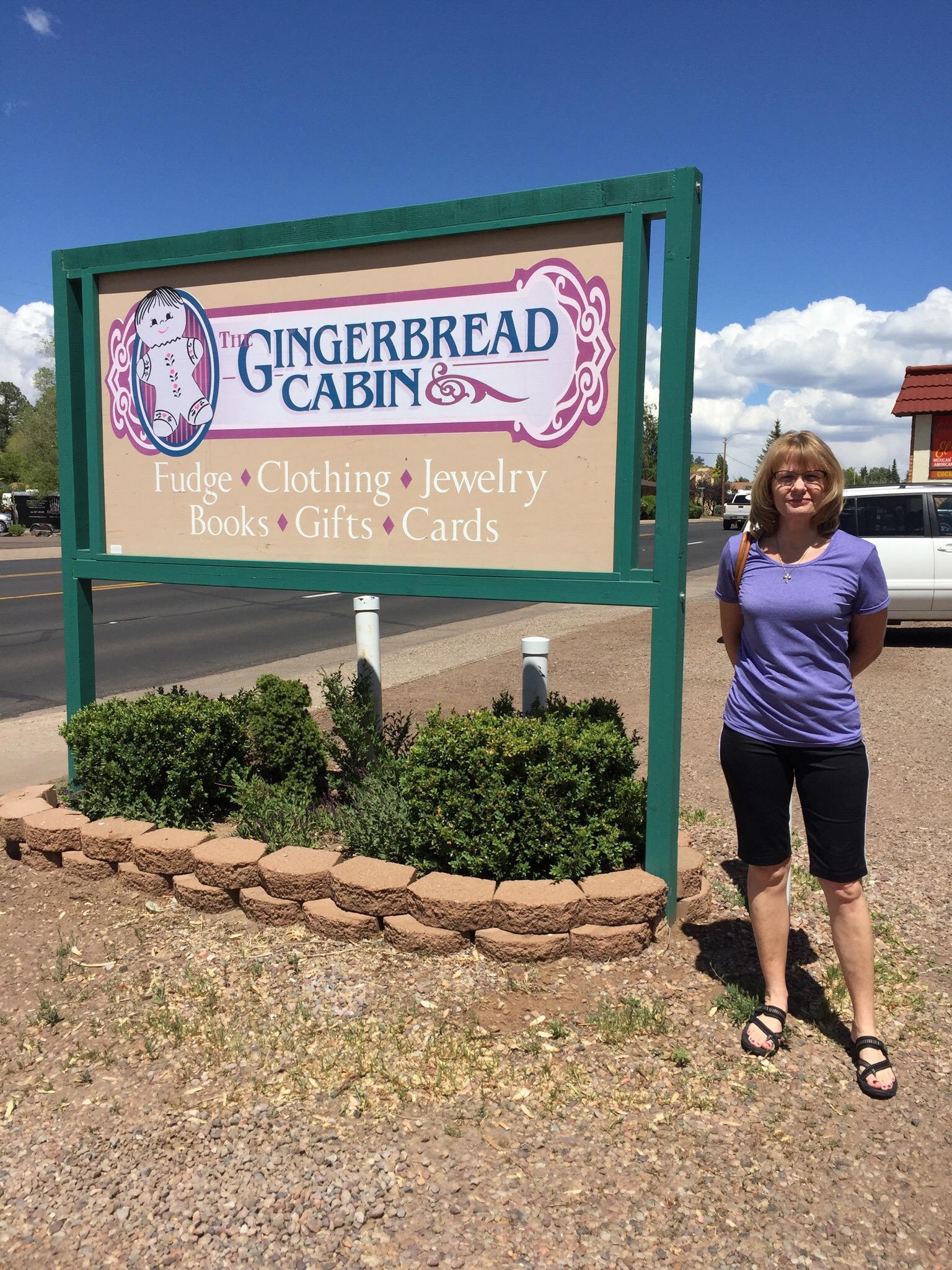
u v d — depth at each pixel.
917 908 3.94
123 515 4.89
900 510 10.46
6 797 4.75
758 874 2.96
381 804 4.06
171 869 3.92
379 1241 2.17
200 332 4.57
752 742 2.88
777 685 2.82
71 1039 3.01
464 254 3.91
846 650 2.86
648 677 9.18
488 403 3.93
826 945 3.58
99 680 9.40
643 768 5.85
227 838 4.03
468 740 3.56
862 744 2.83
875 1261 2.11
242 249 4.36
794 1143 2.47
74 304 4.86
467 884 3.48
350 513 4.29
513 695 8.21
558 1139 2.49
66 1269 2.14
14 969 3.46
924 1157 2.42
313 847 4.11
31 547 39.50
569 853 3.60
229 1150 2.49
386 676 9.38
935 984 3.30
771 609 2.81
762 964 2.98
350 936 3.51
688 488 3.52
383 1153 2.45
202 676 9.60
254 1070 2.81
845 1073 2.78
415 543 4.15
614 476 3.71
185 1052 2.92
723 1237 2.17
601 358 3.70
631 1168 2.38
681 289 3.42
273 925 3.67
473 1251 2.14
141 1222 2.26
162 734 4.38
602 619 14.57
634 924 3.37
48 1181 2.41
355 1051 2.87
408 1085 2.71
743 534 3.04
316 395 4.32
